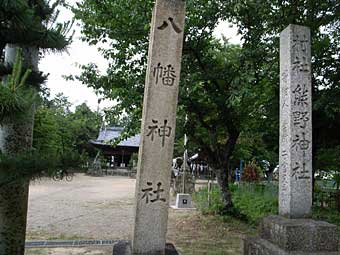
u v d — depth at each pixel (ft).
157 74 13.10
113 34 26.86
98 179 92.94
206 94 29.45
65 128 96.89
